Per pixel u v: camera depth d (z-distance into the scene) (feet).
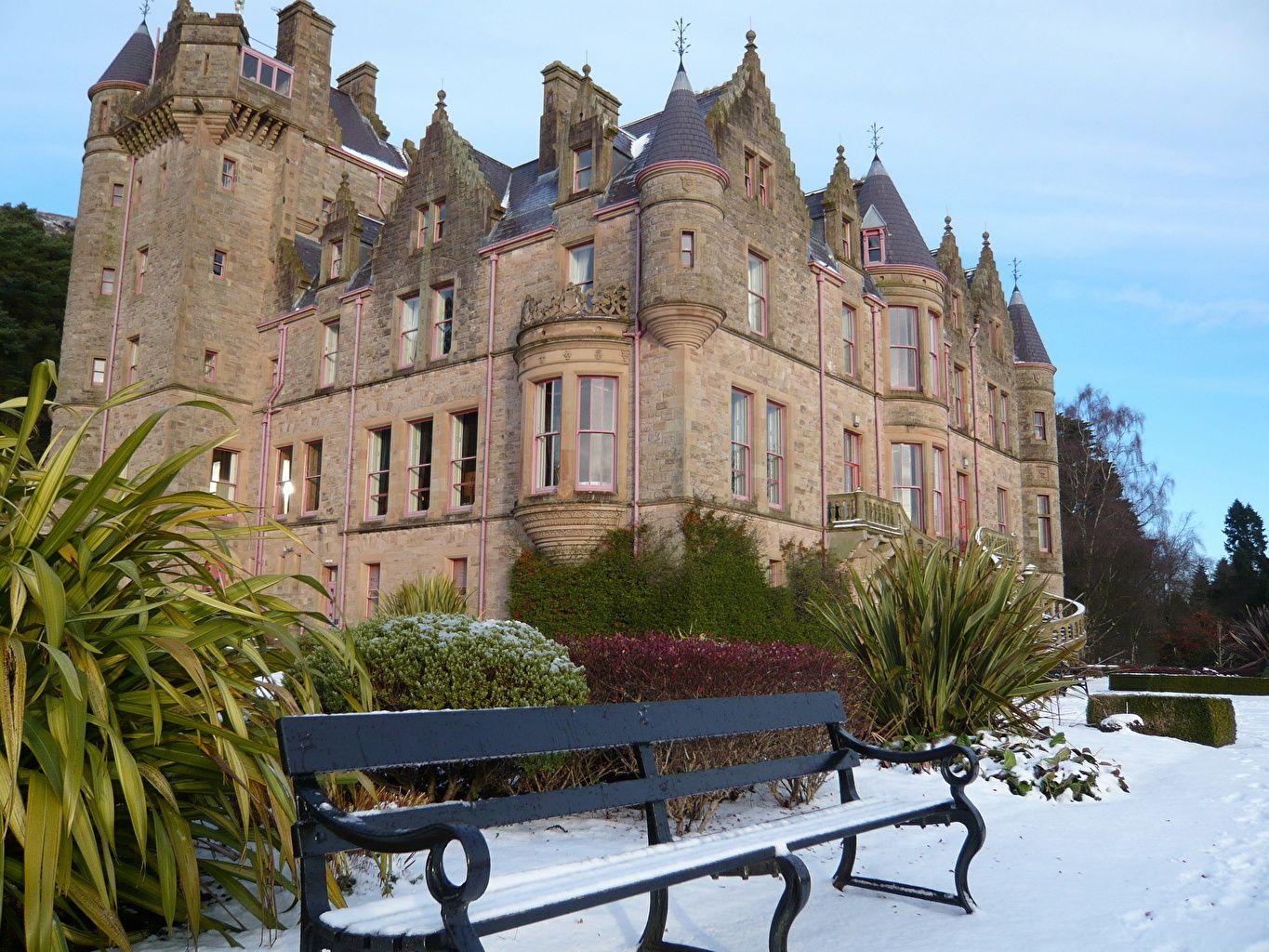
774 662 25.94
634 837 21.26
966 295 100.37
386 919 10.44
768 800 25.62
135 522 14.11
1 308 133.39
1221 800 28.43
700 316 60.03
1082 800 28.32
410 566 73.10
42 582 11.81
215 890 16.20
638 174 63.98
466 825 9.73
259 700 15.51
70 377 100.48
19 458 14.40
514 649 23.59
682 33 68.18
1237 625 125.70
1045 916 16.02
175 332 88.74
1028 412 111.55
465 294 74.23
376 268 81.76
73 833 11.59
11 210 149.38
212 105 92.43
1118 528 154.51
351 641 16.12
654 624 56.54
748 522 63.26
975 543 35.91
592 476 62.39
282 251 94.27
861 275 81.05
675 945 13.94
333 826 10.59
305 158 99.81
